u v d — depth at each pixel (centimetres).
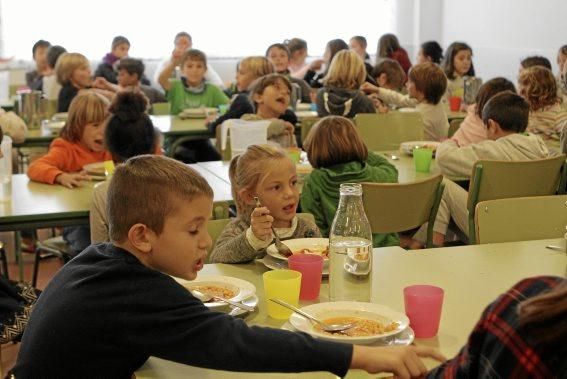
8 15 863
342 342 144
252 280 198
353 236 183
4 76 776
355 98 496
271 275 178
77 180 335
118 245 152
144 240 149
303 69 793
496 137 357
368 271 179
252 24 952
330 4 974
